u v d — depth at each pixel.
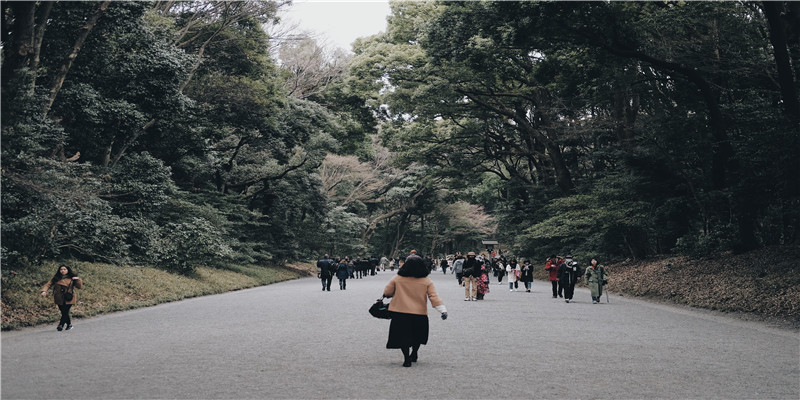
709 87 22.00
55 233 18.69
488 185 61.00
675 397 6.35
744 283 17.58
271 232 45.84
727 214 23.66
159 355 8.90
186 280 25.02
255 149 41.12
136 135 24.89
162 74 23.19
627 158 24.67
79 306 15.75
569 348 9.72
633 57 20.27
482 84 33.22
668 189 25.28
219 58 34.03
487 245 60.84
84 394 6.37
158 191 24.73
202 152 33.78
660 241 31.55
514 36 19.56
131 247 24.73
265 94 35.03
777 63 19.05
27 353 9.09
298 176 44.75
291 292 25.42
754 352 9.38
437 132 44.22
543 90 34.34
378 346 9.84
